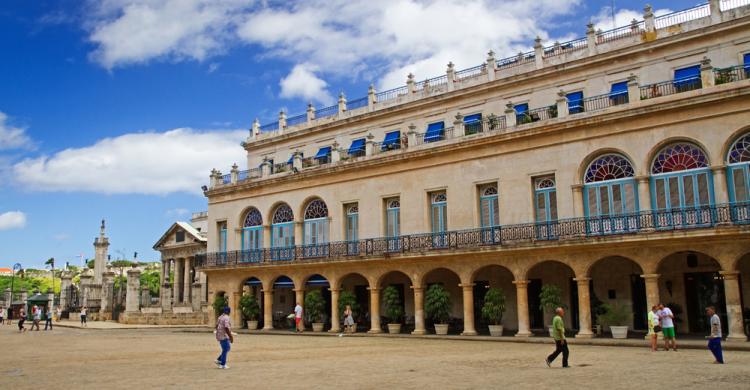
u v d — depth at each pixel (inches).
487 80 1294.3
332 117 1555.1
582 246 979.3
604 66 1150.3
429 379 540.7
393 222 1280.8
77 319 2043.6
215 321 1530.5
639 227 956.0
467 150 1172.5
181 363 711.1
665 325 800.9
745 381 507.8
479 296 1227.9
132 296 1882.4
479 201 1160.2
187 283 2491.4
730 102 907.4
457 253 1107.3
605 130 1018.1
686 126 943.7
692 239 887.7
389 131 1433.3
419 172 1238.9
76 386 528.7
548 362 629.3
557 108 1071.6
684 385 489.1
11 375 617.0
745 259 962.1
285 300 1568.7
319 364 677.9
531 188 1091.3
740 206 875.4
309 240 1414.9
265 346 962.1
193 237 2466.8
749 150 896.9
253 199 1530.5
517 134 1102.4
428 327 1241.4
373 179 1309.1
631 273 1060.5
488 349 861.2
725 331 977.5
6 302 2482.8
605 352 788.6
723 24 1035.3
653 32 1110.4
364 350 866.1
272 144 1679.4
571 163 1049.5
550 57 1222.9
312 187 1412.4
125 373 619.2
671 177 962.7
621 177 1008.9
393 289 1219.2
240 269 1476.4
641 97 1023.6
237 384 522.9
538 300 1159.6
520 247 1034.1
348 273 1291.8
